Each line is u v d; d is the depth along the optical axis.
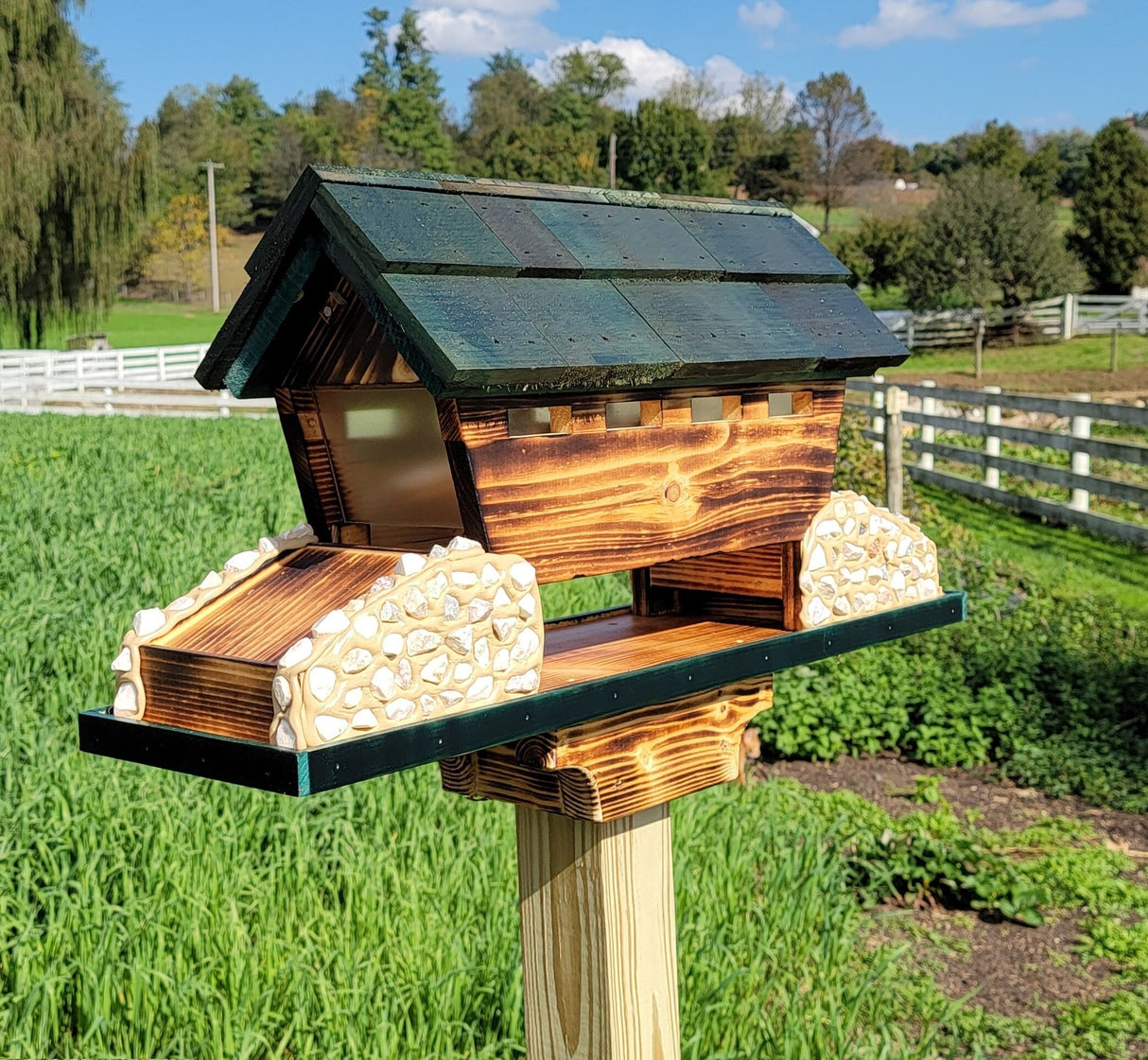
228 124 89.44
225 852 4.20
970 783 6.58
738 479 2.25
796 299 2.32
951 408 22.36
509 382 1.76
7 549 9.17
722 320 2.14
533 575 1.85
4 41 31.33
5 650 6.28
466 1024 3.54
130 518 10.41
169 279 68.69
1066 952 4.82
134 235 33.25
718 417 2.22
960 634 8.18
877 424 17.30
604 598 7.74
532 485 1.91
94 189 32.06
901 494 11.82
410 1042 3.35
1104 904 5.18
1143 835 5.91
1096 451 12.42
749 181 68.38
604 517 2.02
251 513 10.95
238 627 1.85
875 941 4.91
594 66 89.75
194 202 69.38
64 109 32.47
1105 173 42.09
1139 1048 4.14
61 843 4.20
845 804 6.03
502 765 2.12
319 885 4.23
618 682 1.93
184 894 3.86
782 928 4.27
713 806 5.00
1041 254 36.38
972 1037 4.19
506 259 1.88
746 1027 3.67
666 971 2.17
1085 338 36.31
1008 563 11.12
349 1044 3.31
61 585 7.96
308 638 1.61
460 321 1.76
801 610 2.38
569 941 2.12
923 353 36.34
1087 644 8.31
